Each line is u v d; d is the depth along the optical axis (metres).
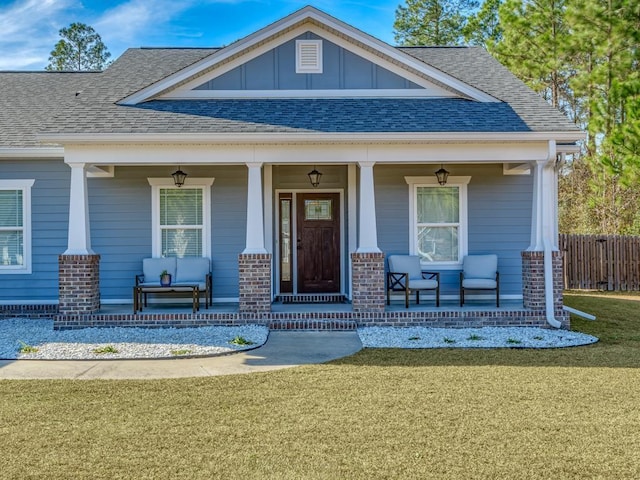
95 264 10.96
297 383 6.93
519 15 24.53
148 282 12.04
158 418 5.62
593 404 6.03
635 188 22.22
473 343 9.39
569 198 29.42
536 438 5.03
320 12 12.08
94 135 10.33
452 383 6.88
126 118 11.11
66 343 9.30
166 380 7.13
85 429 5.31
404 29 34.50
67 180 12.49
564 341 9.55
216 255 12.68
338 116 11.33
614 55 21.12
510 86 13.30
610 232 24.55
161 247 12.66
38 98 14.57
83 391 6.63
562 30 24.03
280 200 13.95
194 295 10.99
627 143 18.31
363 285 10.76
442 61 15.04
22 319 12.18
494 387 6.69
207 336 9.80
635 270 19.80
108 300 12.52
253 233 10.78
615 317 12.79
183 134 10.40
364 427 5.32
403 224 12.81
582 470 4.37
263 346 9.25
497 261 12.55
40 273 12.48
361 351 8.84
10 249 12.53
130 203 12.58
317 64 12.35
